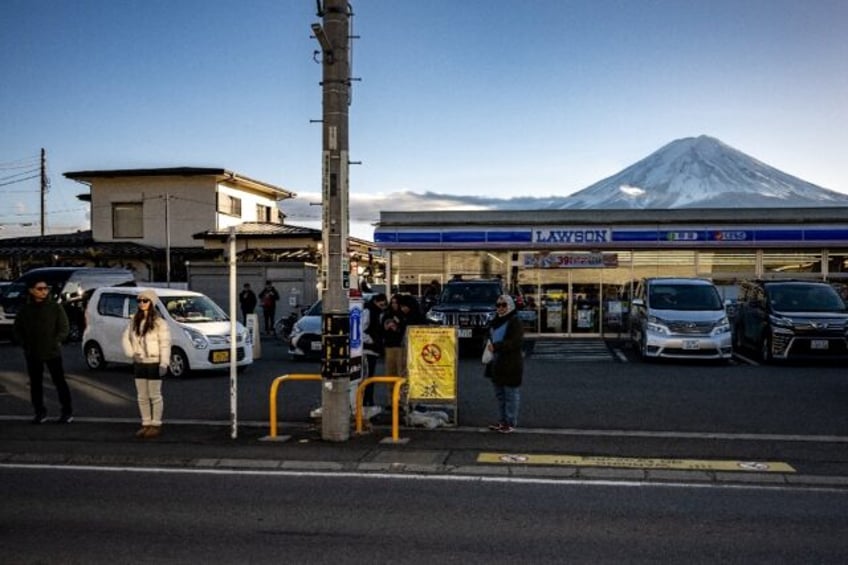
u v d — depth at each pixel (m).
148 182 39.12
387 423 10.69
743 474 8.01
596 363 17.70
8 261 38.62
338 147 9.45
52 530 6.20
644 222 24.52
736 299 23.33
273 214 45.00
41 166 48.22
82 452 9.01
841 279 24.28
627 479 7.86
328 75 9.45
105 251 36.59
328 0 9.46
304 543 5.88
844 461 8.48
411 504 6.96
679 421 10.71
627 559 5.52
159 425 9.91
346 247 9.58
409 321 11.70
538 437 9.66
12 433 10.08
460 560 5.50
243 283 29.56
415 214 25.17
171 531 6.18
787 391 13.27
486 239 24.89
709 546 5.80
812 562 5.46
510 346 9.84
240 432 10.07
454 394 10.46
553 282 25.00
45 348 10.59
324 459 8.63
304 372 16.28
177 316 15.62
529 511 6.74
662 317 17.53
